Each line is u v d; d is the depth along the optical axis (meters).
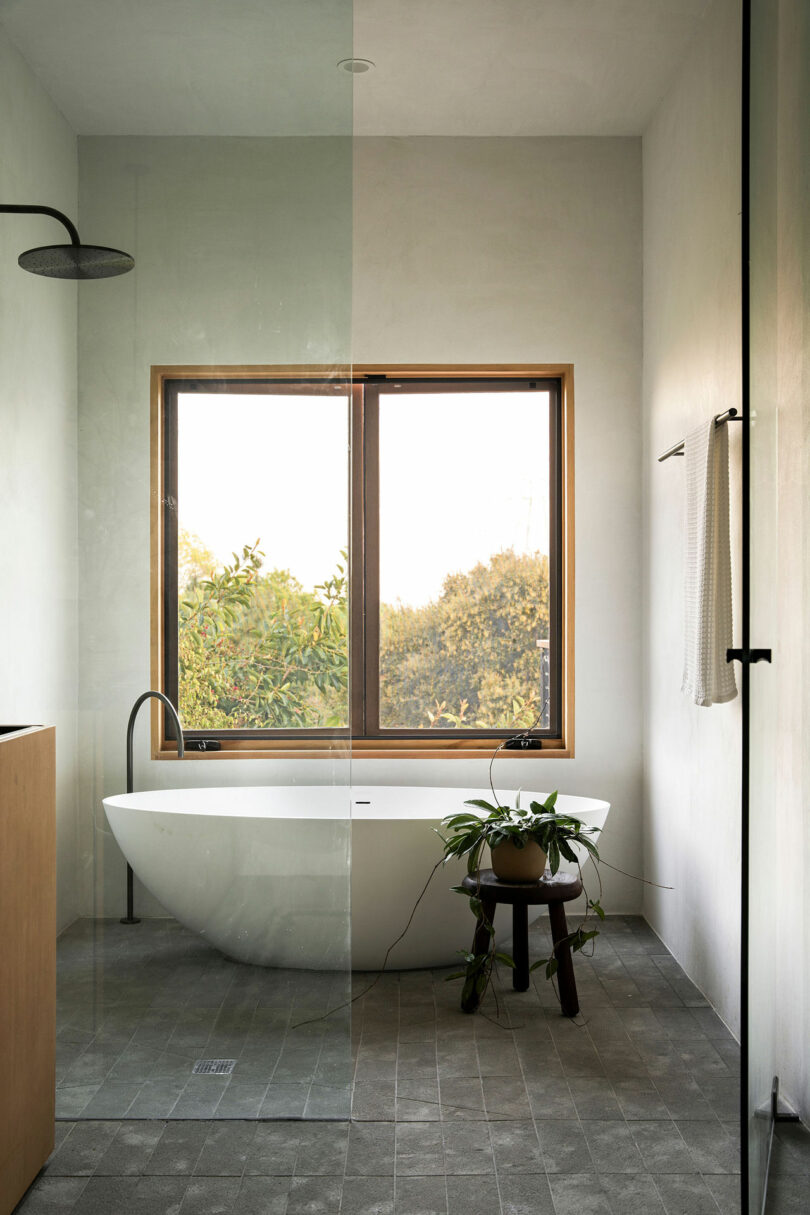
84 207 2.66
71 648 2.68
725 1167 2.38
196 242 2.66
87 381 2.67
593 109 4.16
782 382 2.80
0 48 2.65
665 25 3.54
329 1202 2.25
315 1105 2.64
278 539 2.68
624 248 4.39
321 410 2.68
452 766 4.40
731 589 3.11
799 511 2.67
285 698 2.69
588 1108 2.68
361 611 4.54
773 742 2.46
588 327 4.40
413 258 4.40
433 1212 2.20
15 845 2.22
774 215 2.44
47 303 2.67
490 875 3.46
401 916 3.62
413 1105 2.70
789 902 2.71
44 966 2.41
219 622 2.69
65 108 2.66
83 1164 2.42
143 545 2.68
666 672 3.98
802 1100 2.63
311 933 2.67
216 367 2.67
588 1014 3.32
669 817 3.94
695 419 3.60
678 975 3.68
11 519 2.67
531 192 4.39
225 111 2.64
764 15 2.24
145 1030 2.66
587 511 4.41
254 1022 2.66
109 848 2.67
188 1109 2.64
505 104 4.11
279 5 2.64
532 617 4.55
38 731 2.39
